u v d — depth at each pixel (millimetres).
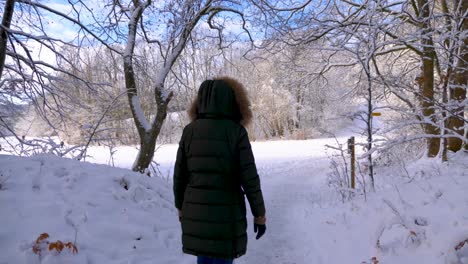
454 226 3555
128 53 7996
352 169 7254
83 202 4277
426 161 7477
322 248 4684
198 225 2547
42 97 7480
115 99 7891
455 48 6859
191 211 2584
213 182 2566
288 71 13445
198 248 2537
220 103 2680
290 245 4957
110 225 4066
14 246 3318
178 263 3859
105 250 3693
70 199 4242
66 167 4941
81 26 6824
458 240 3324
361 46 7996
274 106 30891
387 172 7715
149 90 10406
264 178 11594
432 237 3588
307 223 5898
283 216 6586
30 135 9969
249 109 2795
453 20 7840
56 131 8031
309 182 10555
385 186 6211
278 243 5043
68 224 3840
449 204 3945
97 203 4379
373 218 4637
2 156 4965
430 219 3848
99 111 8812
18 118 8406
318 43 11438
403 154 9570
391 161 8609
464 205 3818
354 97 13266
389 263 3631
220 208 2543
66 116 8039
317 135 31797
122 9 8547
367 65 6887
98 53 8609
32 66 6676
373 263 3682
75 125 8562
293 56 12297
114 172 5355
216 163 2576
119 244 3889
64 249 3396
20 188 4168
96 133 8898
